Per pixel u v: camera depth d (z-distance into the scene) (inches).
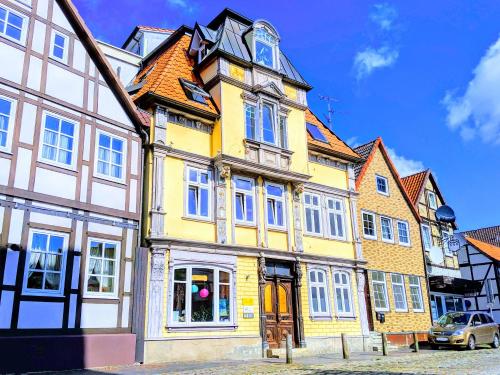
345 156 840.3
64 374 433.1
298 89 786.8
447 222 1148.5
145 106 613.3
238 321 615.2
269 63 751.1
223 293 615.2
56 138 502.3
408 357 613.0
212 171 647.1
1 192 445.1
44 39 511.5
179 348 547.8
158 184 579.5
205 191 634.8
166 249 568.4
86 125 530.9
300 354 660.1
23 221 455.5
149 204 569.9
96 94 549.6
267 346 633.6
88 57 551.2
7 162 455.5
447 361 563.8
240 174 675.4
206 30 743.1
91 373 438.0
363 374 437.4
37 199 470.0
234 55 695.7
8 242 441.7
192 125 642.8
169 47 797.2
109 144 551.2
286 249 702.5
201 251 600.4
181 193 603.8
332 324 732.7
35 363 437.7
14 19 491.5
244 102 693.9
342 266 782.5
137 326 522.3
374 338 793.6
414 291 941.8
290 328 682.8
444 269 1091.9
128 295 527.8
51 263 472.4
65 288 475.2
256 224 674.8
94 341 482.6
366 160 935.7
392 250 914.7
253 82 713.0
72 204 497.7
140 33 895.7
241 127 679.7
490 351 724.7
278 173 701.3
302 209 752.3
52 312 461.7
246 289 637.9
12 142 462.6
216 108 671.1
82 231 501.0
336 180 829.8
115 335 501.0
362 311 785.6
